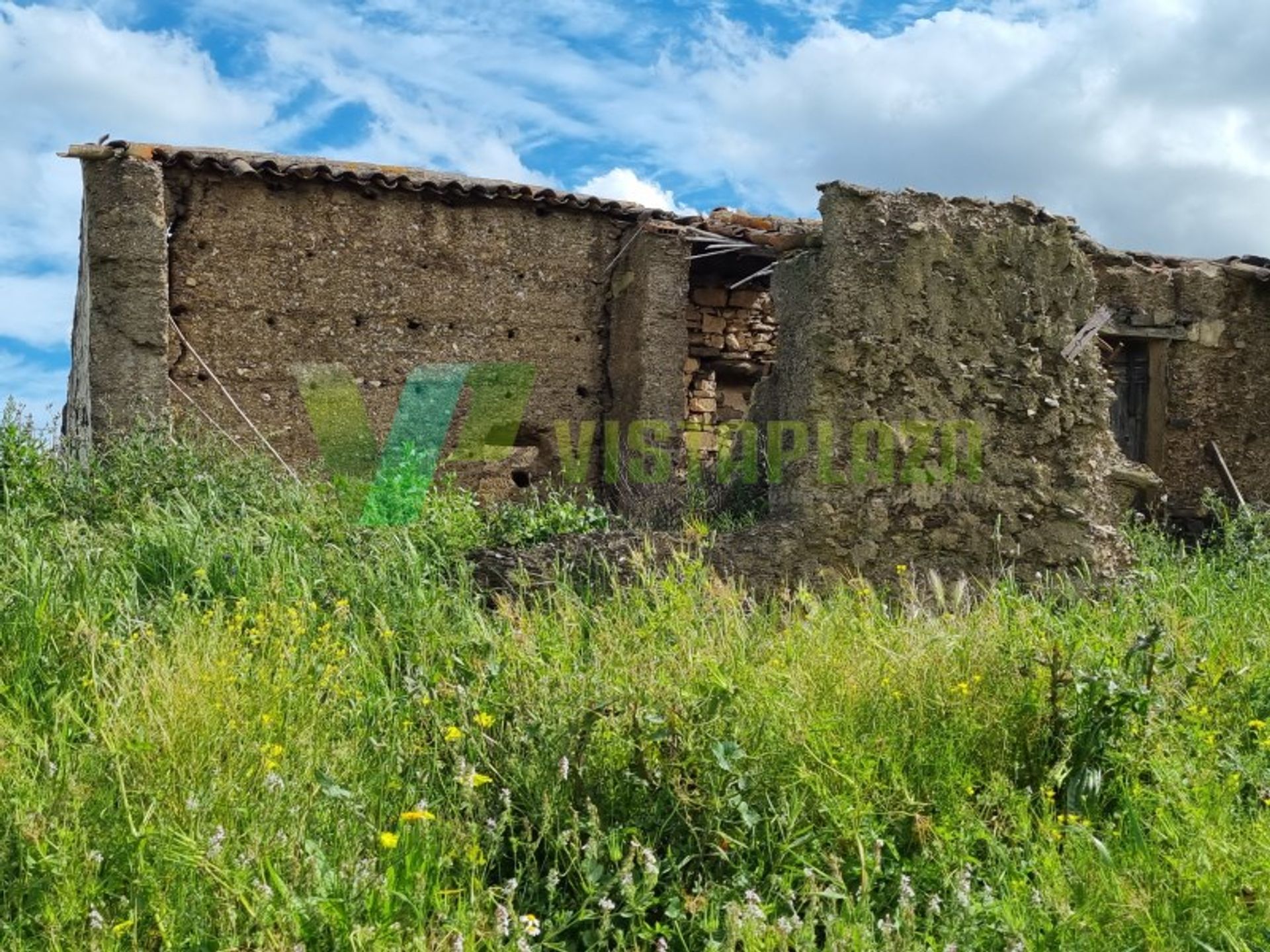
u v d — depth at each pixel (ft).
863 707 17.56
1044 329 29.35
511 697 17.46
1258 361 45.39
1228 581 29.55
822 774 15.78
